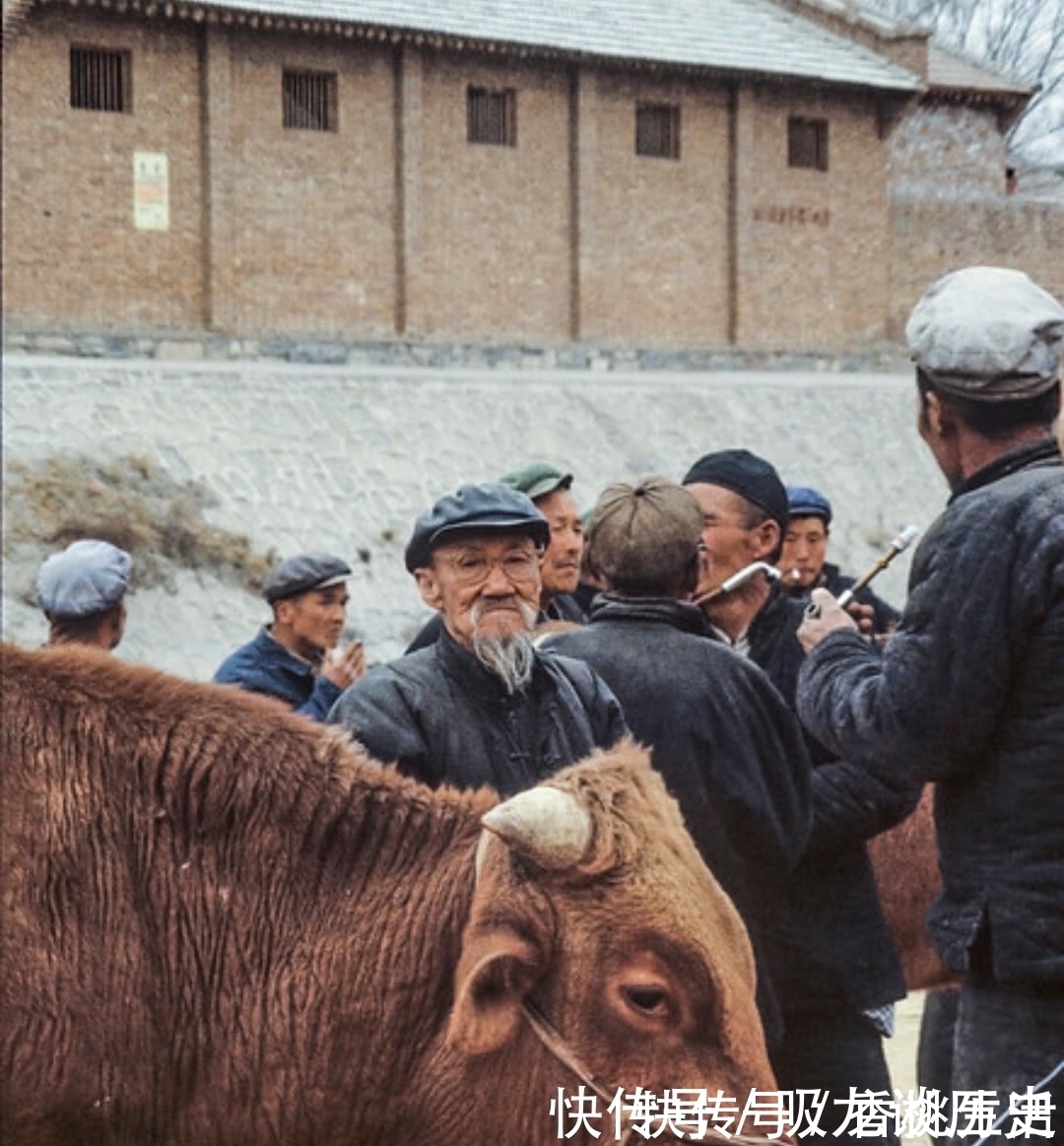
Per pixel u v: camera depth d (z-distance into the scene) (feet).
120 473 126.62
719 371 168.66
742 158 169.58
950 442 16.98
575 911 13.94
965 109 181.78
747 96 169.37
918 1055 25.67
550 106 161.07
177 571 123.34
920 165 182.09
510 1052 14.08
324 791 15.39
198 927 14.97
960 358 16.48
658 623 19.26
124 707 15.51
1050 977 15.66
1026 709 15.84
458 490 18.02
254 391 138.62
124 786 15.21
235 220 147.43
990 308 16.48
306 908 15.06
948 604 15.88
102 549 24.68
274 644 29.96
